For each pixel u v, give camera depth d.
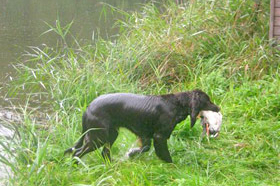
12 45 12.94
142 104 6.26
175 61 9.60
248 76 9.04
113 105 6.19
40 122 8.14
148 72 9.48
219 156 6.59
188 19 10.54
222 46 9.80
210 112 6.37
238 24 10.54
